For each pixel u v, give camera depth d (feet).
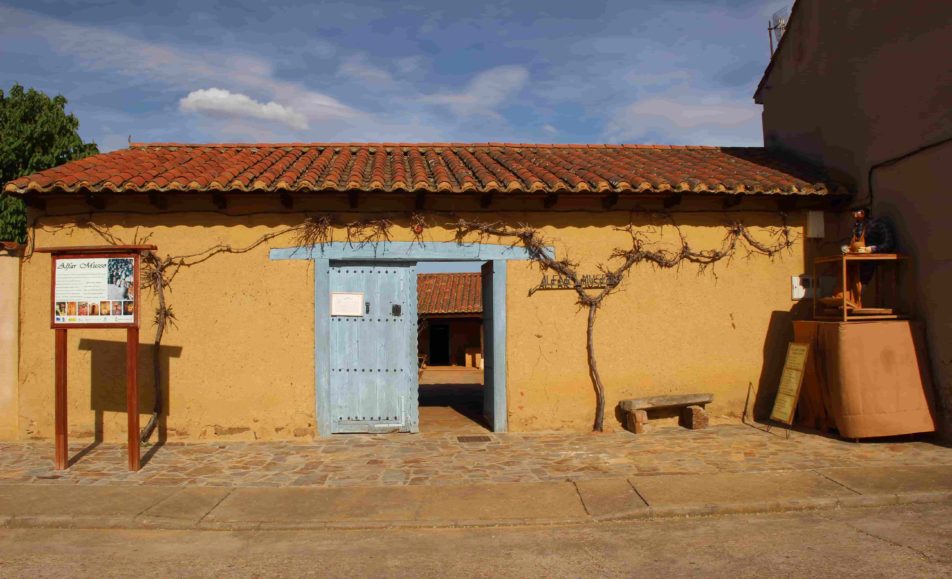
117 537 18.75
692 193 30.32
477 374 80.64
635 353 31.32
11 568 16.47
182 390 29.22
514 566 16.31
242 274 29.55
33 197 28.58
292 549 17.70
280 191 28.53
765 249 32.40
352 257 29.86
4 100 62.34
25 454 26.84
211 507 20.58
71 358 29.07
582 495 21.43
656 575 15.57
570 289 30.99
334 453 27.04
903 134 29.12
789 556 16.56
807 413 31.04
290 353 29.55
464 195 29.81
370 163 33.71
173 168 30.40
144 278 29.27
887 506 20.66
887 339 27.76
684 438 29.14
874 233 29.81
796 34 37.24
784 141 38.81
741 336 32.19
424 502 20.99
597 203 31.24
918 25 28.30
